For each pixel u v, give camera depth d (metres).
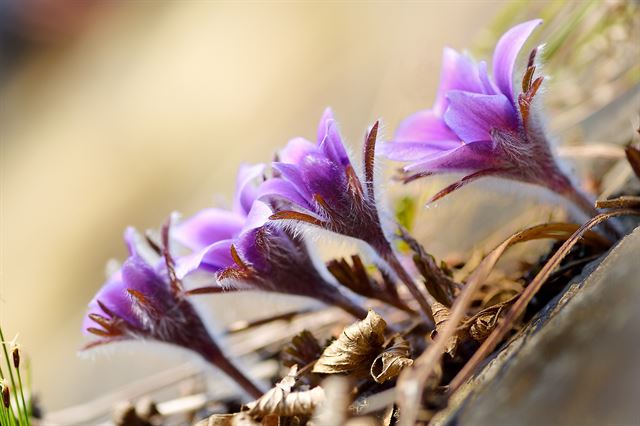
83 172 1.36
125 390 0.52
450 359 0.38
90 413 0.52
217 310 0.54
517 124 0.38
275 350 0.48
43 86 1.79
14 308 1.19
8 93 1.86
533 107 0.39
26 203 1.42
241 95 1.20
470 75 0.40
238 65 1.26
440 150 0.39
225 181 0.98
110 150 1.33
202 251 0.38
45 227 1.32
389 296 0.41
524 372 0.34
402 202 0.46
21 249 1.29
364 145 0.38
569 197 0.40
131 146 1.27
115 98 1.52
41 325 1.11
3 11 1.90
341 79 0.98
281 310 0.47
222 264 0.39
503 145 0.38
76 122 1.54
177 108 1.29
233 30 1.40
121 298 0.40
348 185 0.38
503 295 0.40
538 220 0.46
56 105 1.69
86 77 1.68
